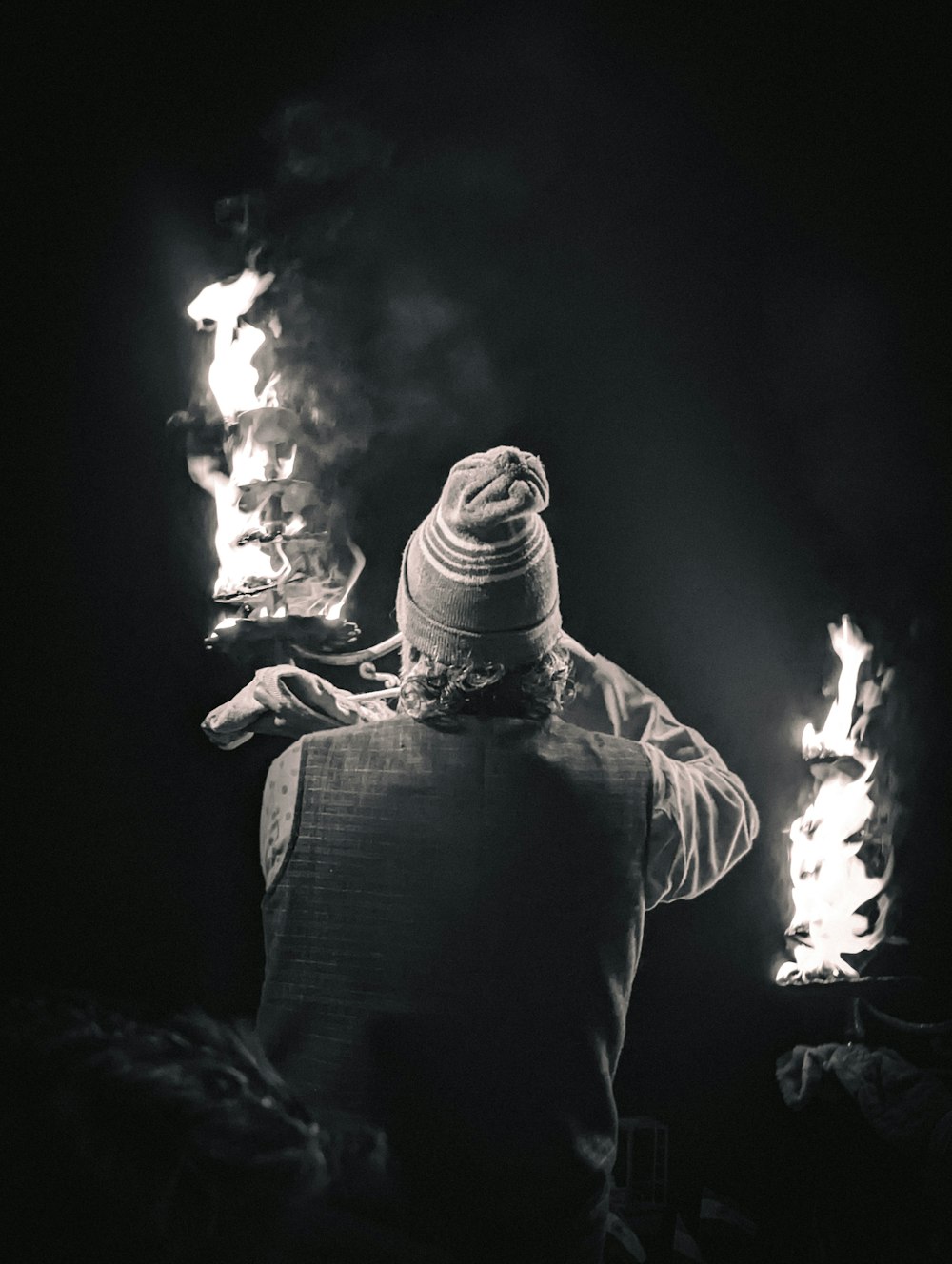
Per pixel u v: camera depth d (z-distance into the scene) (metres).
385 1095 1.33
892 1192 1.79
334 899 1.39
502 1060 1.34
